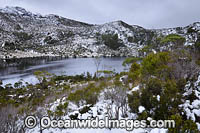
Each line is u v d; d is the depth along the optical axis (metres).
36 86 11.91
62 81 15.24
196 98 2.60
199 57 6.09
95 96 3.99
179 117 1.90
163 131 1.95
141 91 3.04
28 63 37.97
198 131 1.69
